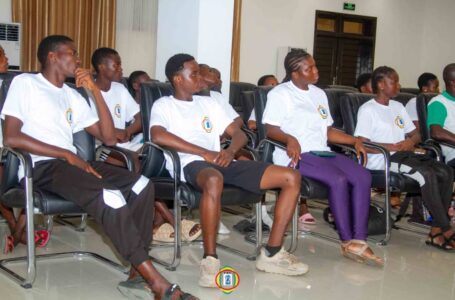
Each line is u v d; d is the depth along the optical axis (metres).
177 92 2.96
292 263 2.85
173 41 4.75
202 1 4.52
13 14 6.57
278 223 2.83
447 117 3.94
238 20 8.23
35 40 6.68
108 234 2.32
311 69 3.31
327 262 3.16
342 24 9.70
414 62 10.54
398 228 4.03
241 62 8.67
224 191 2.73
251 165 2.82
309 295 2.59
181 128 2.92
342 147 3.57
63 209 2.44
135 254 2.28
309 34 9.31
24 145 2.48
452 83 3.95
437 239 3.56
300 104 3.31
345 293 2.65
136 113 3.68
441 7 10.27
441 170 3.55
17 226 2.99
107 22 7.14
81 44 7.00
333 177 3.06
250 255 3.10
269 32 8.87
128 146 3.55
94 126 2.79
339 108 4.12
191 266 2.94
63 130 2.66
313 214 4.46
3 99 2.64
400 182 3.45
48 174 2.50
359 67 10.07
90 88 2.72
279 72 8.97
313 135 3.32
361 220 3.13
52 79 2.67
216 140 3.02
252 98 4.39
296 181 2.77
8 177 2.58
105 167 2.65
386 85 3.70
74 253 3.00
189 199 2.72
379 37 10.08
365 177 3.15
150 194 2.52
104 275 2.73
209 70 3.73
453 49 10.09
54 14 6.77
